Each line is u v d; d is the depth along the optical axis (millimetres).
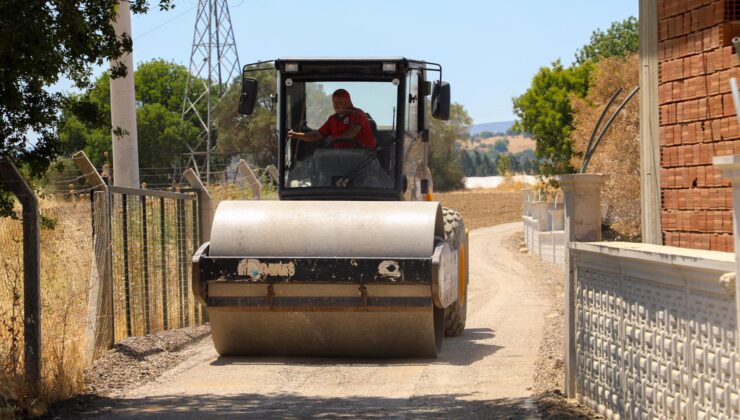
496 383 12438
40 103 11500
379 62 15984
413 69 16438
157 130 78875
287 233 14180
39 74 10812
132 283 15828
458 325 16969
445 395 11703
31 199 11562
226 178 35906
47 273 15359
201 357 14883
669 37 12703
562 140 59781
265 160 73500
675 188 12641
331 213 14359
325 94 16141
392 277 13648
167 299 17656
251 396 11859
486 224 70875
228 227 14352
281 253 14062
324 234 14102
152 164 78188
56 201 18422
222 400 11602
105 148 72375
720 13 11531
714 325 7195
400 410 10773
